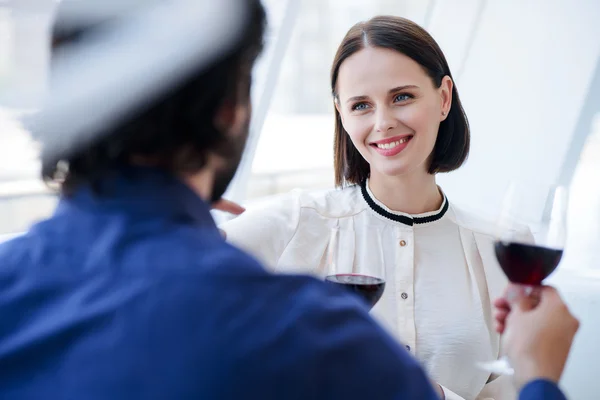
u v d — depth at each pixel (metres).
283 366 0.51
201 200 0.62
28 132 0.64
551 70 3.45
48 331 0.54
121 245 0.57
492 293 1.46
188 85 0.59
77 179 0.62
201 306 0.52
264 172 3.85
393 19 1.45
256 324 0.52
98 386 0.51
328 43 2.94
